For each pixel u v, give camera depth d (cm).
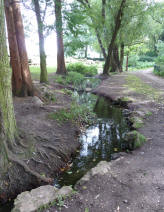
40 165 446
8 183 386
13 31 814
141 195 307
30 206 285
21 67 862
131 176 360
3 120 416
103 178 357
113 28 2114
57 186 404
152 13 2300
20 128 542
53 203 295
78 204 294
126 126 730
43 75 1295
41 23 1055
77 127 702
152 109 830
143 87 1360
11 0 793
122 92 1241
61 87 1394
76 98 1149
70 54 1702
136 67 3669
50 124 648
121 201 297
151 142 513
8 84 423
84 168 468
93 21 1873
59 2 998
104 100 1202
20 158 430
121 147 552
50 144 523
